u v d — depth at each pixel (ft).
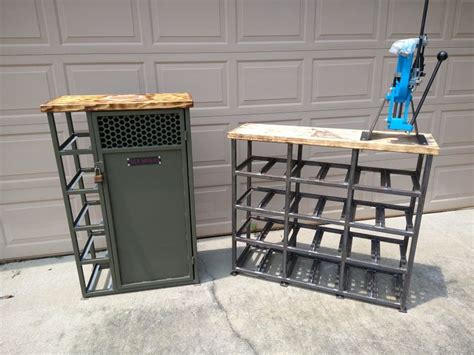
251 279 7.89
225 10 8.12
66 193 6.62
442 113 10.07
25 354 5.94
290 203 7.63
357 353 5.85
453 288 7.44
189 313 6.83
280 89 8.98
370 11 8.82
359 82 9.35
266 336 6.23
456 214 10.81
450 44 9.48
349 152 9.89
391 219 10.59
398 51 5.86
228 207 9.64
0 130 7.84
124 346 6.07
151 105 6.26
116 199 6.79
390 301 6.92
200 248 9.24
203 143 8.96
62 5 7.40
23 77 7.64
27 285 7.77
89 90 8.01
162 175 6.81
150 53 8.05
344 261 7.02
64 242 8.91
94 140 6.35
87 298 7.29
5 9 7.21
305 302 7.11
